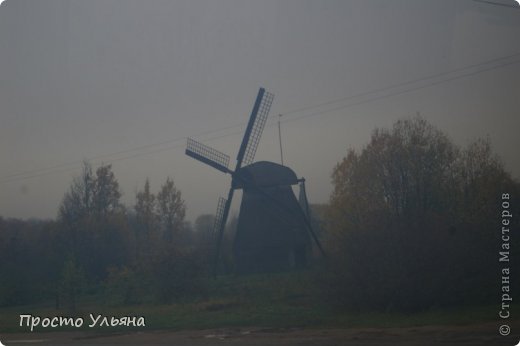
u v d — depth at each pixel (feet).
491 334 61.36
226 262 141.18
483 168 106.32
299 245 138.72
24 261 126.72
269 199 142.00
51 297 118.42
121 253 136.36
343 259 89.40
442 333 63.31
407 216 91.86
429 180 110.83
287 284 111.55
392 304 85.66
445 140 115.34
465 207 97.81
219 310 95.71
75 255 126.82
